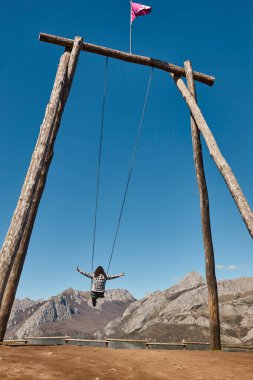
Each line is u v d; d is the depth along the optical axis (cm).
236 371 723
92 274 1209
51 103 1114
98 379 562
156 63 1465
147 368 693
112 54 1406
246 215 917
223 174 1030
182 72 1504
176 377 644
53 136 1173
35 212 1103
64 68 1241
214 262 1349
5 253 832
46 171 1148
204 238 1370
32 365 608
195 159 1452
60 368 608
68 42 1315
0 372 545
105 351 882
